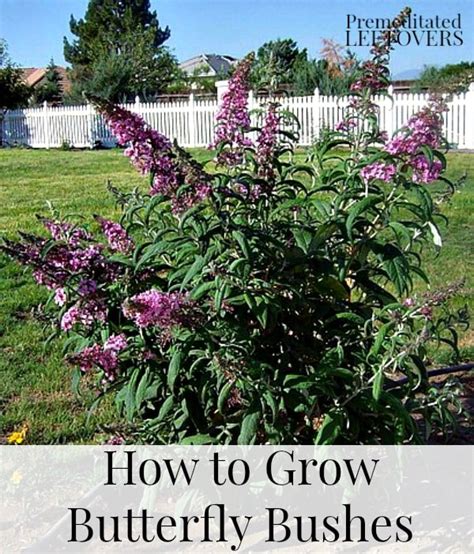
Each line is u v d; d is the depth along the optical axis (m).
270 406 2.68
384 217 2.89
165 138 2.77
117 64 26.14
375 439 2.92
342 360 2.82
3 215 9.45
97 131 23.06
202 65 45.47
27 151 20.00
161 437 3.05
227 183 2.82
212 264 2.63
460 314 3.32
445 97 2.85
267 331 2.80
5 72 24.56
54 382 4.48
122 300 2.84
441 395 3.05
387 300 2.99
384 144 3.09
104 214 9.29
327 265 2.85
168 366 2.80
